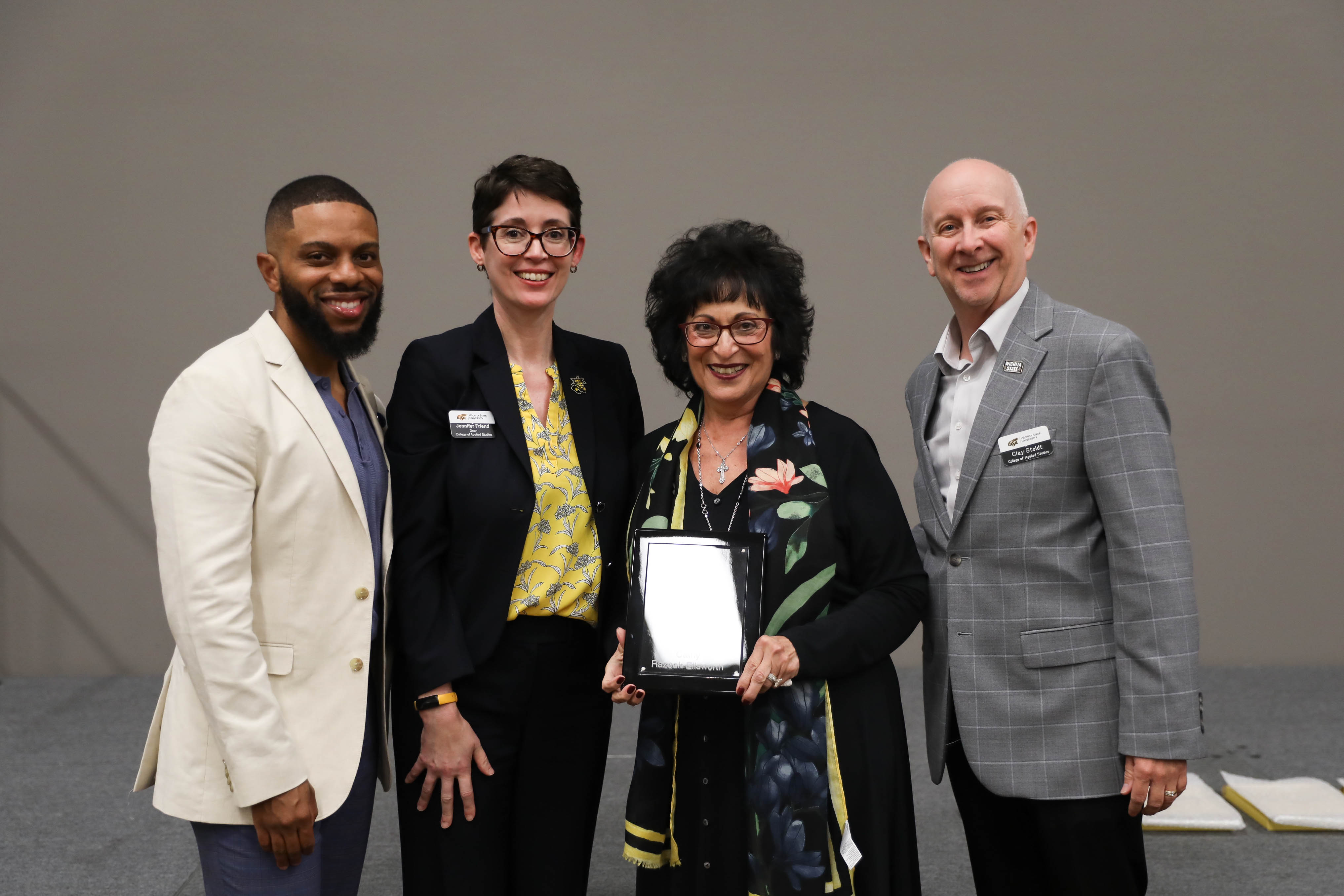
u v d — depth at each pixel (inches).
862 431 75.5
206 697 61.8
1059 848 72.3
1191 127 208.8
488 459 74.4
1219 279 210.1
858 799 69.3
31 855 123.0
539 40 210.8
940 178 77.1
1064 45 209.3
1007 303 75.7
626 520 79.4
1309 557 211.5
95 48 207.5
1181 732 67.6
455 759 73.0
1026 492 72.2
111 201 209.3
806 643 67.4
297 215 66.7
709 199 212.8
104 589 212.7
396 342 213.2
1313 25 205.5
